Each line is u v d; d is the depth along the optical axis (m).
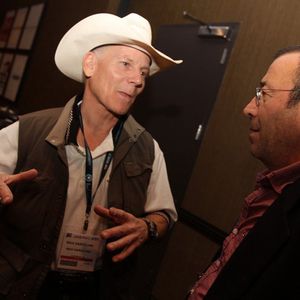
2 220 1.21
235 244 0.96
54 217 1.16
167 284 2.16
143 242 1.15
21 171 1.17
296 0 1.70
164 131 2.34
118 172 1.24
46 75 3.51
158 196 1.35
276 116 0.86
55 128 1.17
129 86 1.13
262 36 1.84
